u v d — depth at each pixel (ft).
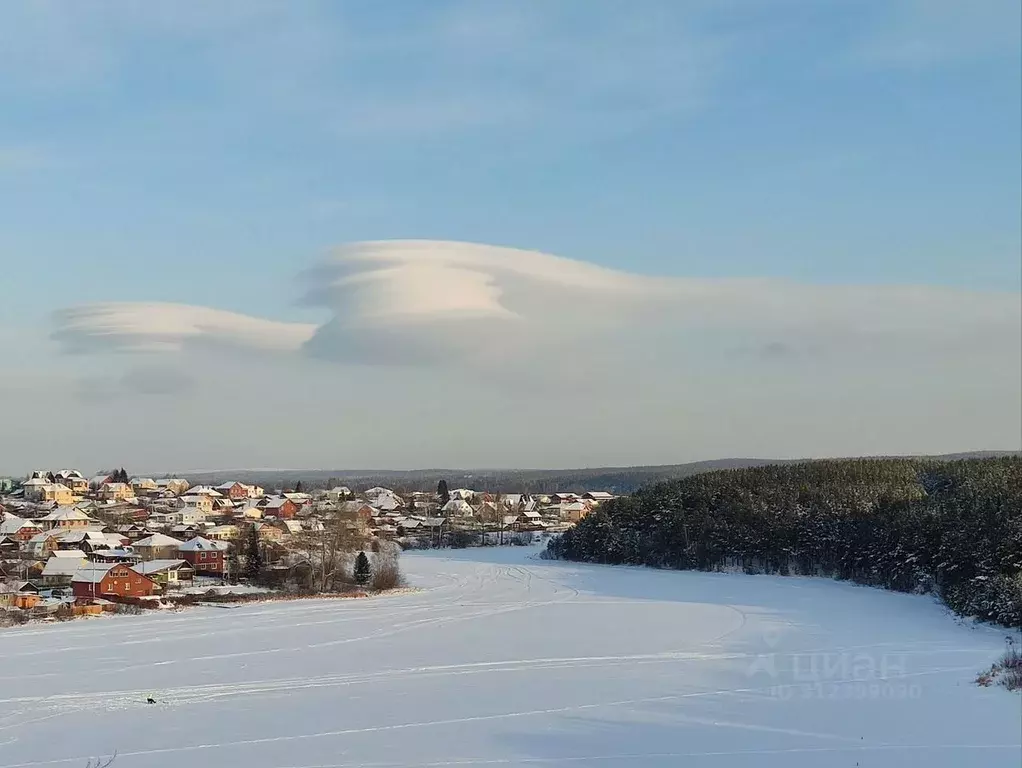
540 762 115.65
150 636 228.43
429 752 120.47
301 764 116.26
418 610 283.59
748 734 126.72
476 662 188.24
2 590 301.02
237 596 313.94
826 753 116.78
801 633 222.48
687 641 214.07
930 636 213.66
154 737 130.00
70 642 219.20
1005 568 250.37
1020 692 143.95
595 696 152.97
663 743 123.44
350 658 195.00
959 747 117.29
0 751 123.95
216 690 161.99
